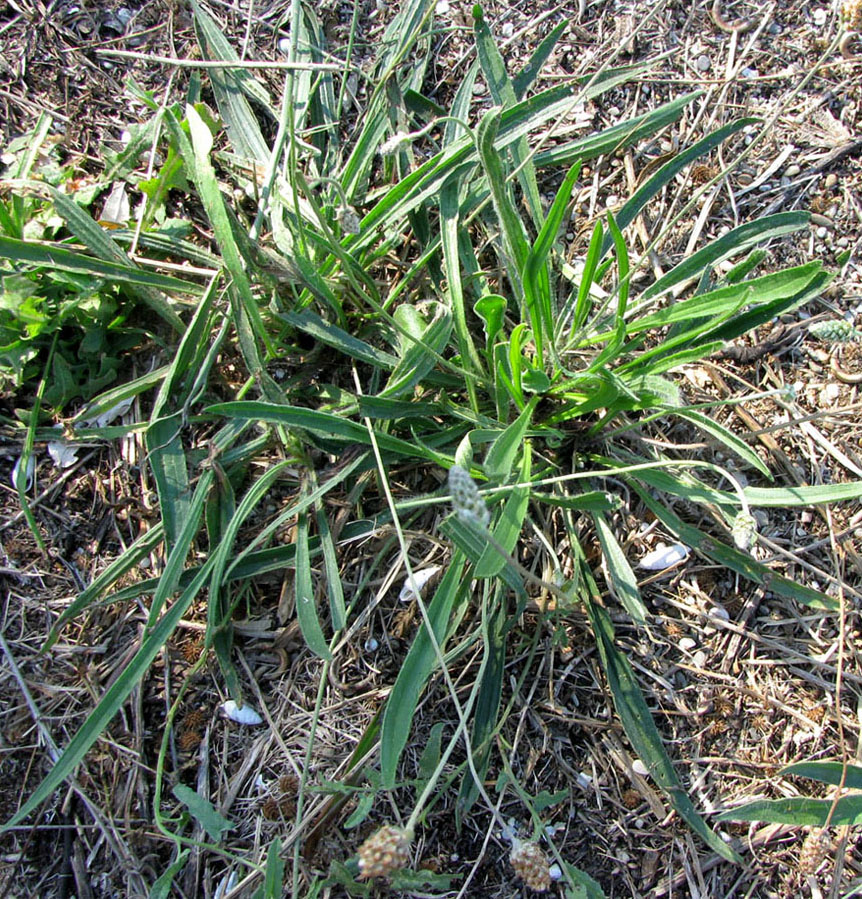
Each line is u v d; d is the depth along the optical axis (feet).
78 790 1.26
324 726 1.32
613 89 1.62
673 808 1.30
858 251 1.55
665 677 1.36
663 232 1.35
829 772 1.21
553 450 1.42
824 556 1.42
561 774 1.32
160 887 1.12
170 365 1.38
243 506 1.25
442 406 1.33
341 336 1.33
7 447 1.41
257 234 1.33
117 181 1.49
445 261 1.34
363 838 1.28
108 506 1.39
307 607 1.22
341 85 1.56
